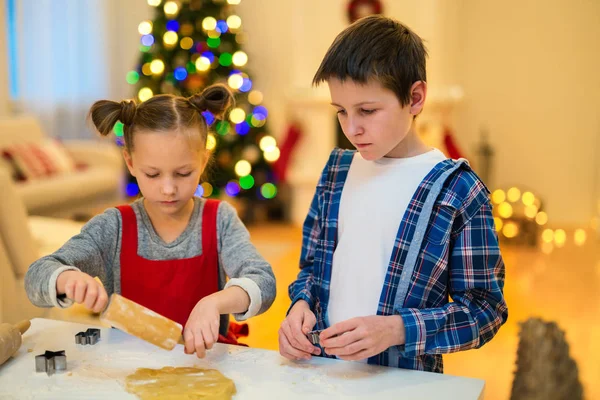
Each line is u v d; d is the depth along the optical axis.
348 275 1.19
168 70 4.75
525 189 4.98
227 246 1.32
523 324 0.98
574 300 3.31
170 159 1.19
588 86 4.77
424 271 1.12
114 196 4.99
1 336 1.05
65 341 1.17
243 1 5.34
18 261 2.27
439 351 1.06
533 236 4.45
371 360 1.14
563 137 4.88
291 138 4.89
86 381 1.01
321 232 1.27
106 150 5.00
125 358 1.10
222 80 4.84
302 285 1.27
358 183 1.23
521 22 4.84
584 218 4.92
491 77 4.97
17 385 0.99
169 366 1.06
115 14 5.60
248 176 4.83
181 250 1.32
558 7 4.75
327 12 4.77
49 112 5.58
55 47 5.54
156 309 1.31
